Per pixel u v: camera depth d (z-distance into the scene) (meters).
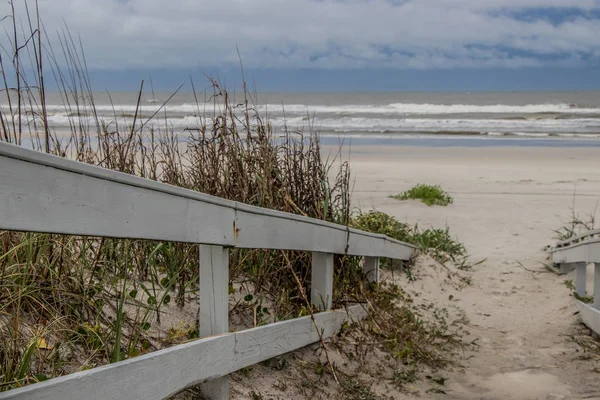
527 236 8.88
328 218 4.84
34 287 2.85
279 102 64.94
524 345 4.93
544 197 11.60
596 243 5.03
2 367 2.37
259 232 3.09
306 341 3.76
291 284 4.27
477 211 10.34
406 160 17.08
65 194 1.83
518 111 46.16
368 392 3.71
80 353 2.74
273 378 3.47
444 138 24.88
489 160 17.27
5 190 1.63
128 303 3.26
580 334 5.20
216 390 2.90
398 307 5.32
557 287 6.62
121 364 2.18
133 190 2.12
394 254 5.79
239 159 4.26
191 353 2.58
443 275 6.67
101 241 3.19
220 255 2.84
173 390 2.46
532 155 18.52
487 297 6.31
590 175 14.39
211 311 2.86
